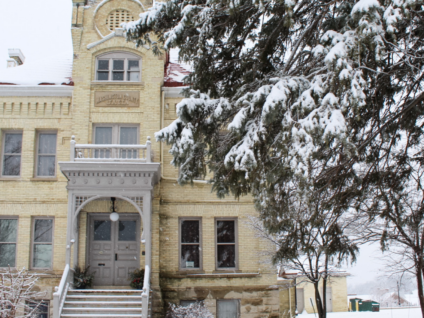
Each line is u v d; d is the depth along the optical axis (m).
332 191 12.06
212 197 19.41
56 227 18.61
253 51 11.53
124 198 17.25
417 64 9.62
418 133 11.38
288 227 11.73
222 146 10.25
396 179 11.66
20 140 19.64
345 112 8.98
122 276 18.72
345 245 12.02
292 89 8.80
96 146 17.38
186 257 19.19
